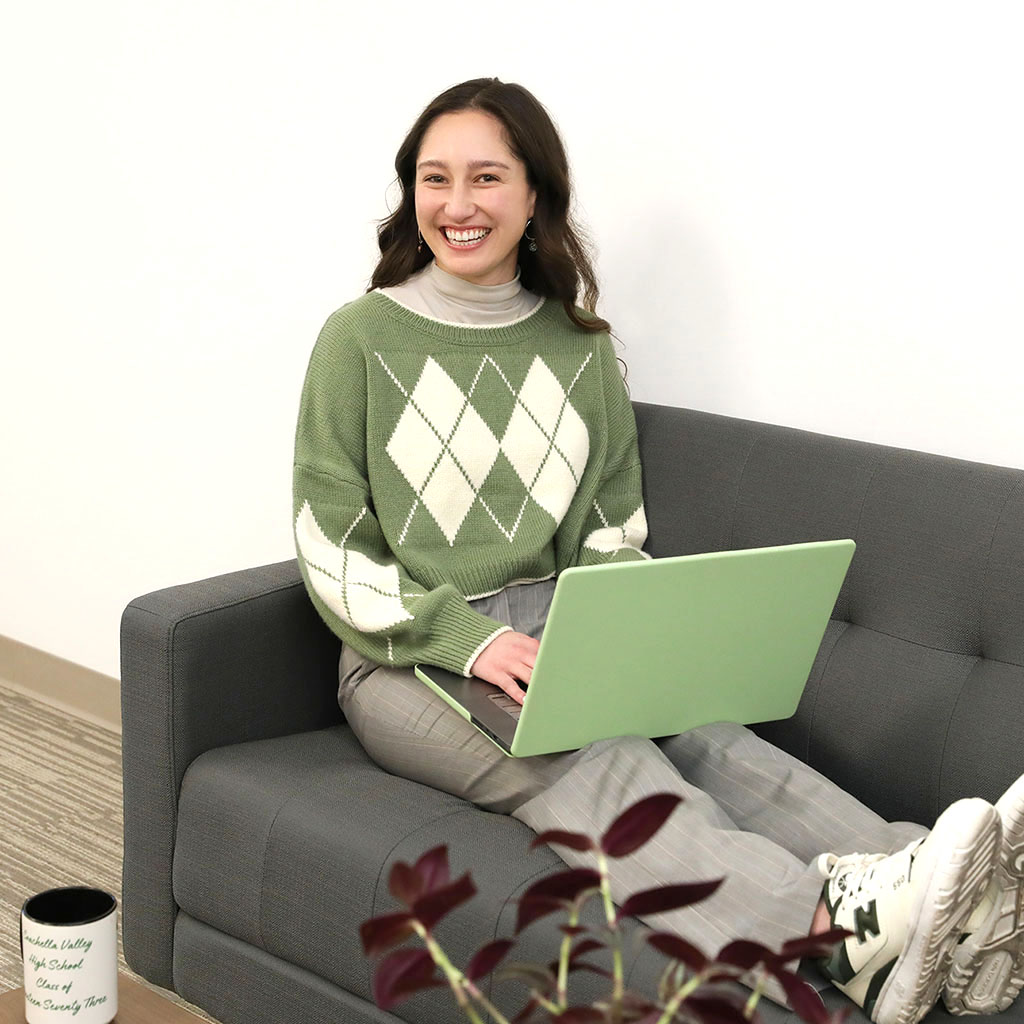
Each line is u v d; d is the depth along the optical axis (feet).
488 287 7.04
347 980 5.71
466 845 5.57
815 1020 2.31
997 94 6.44
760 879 4.95
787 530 6.70
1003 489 6.18
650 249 7.72
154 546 10.17
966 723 5.98
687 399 7.76
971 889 4.40
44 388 10.58
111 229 9.91
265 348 9.27
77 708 10.70
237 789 6.11
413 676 6.48
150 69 9.45
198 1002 6.38
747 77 7.18
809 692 6.47
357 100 8.59
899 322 6.93
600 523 7.24
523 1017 2.50
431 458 6.76
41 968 4.29
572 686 5.52
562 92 7.86
